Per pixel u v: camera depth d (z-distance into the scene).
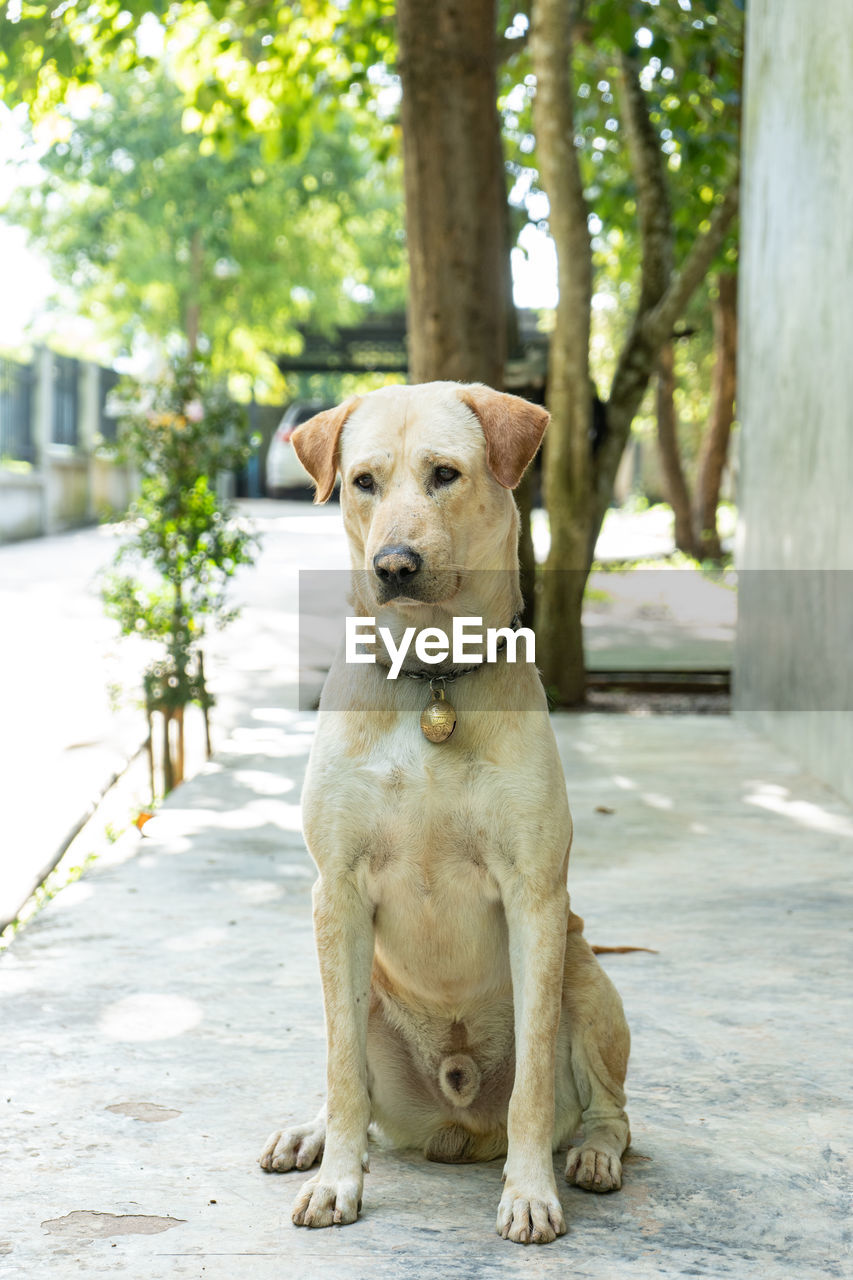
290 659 10.96
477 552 2.58
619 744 8.13
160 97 25.05
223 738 8.24
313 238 28.66
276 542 20.03
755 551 8.80
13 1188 2.61
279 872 5.11
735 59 10.70
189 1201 2.56
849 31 6.51
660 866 5.26
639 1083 3.18
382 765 2.53
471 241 8.20
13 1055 3.29
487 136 8.19
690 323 22.48
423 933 2.61
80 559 17.67
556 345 9.25
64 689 9.43
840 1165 2.74
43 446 21.86
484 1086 2.79
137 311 28.52
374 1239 2.41
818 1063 3.29
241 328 29.28
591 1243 2.40
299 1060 3.28
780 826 5.95
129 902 4.69
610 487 9.88
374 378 44.28
